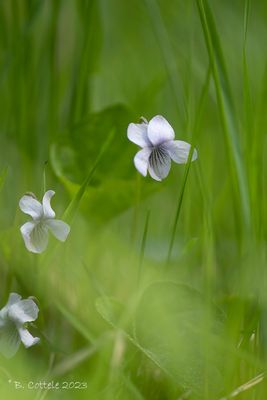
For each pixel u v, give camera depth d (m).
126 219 0.57
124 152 0.54
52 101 0.60
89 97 0.61
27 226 0.47
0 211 0.56
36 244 0.47
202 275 0.52
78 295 0.52
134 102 0.62
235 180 0.53
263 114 0.53
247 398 0.47
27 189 0.56
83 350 0.49
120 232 0.56
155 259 0.53
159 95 0.64
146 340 0.48
